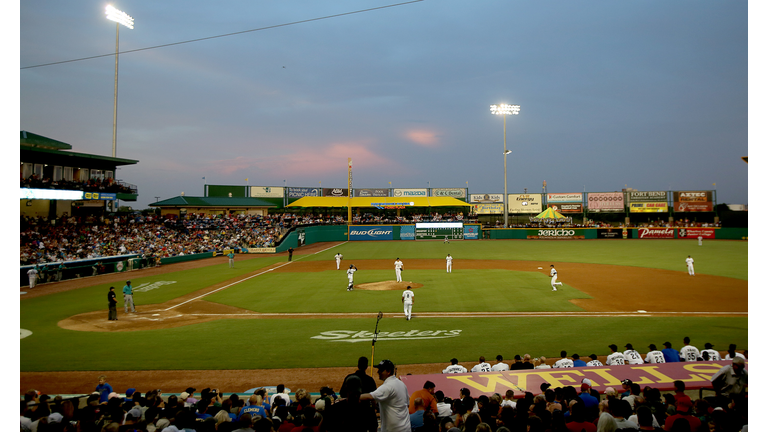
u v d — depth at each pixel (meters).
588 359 13.72
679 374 9.55
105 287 30.39
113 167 53.19
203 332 18.08
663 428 6.32
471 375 9.71
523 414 6.03
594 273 33.41
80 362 14.35
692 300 23.17
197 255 49.59
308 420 6.26
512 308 21.55
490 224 85.94
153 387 12.26
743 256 42.53
